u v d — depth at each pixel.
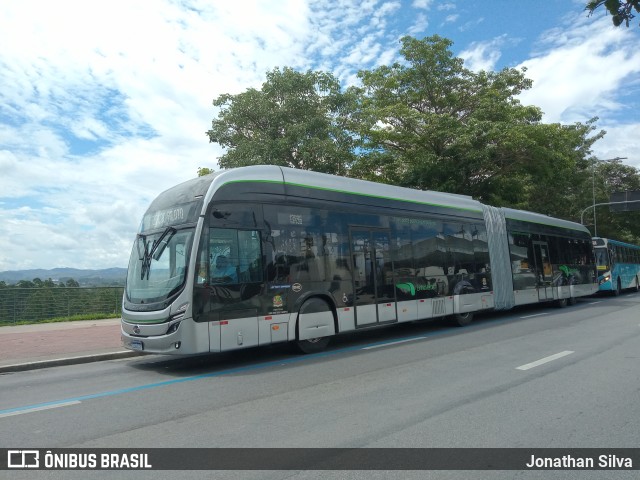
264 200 9.52
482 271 14.94
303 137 20.36
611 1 4.67
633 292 30.12
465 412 5.64
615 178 44.16
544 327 13.16
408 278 12.27
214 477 4.06
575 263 20.91
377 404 6.03
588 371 7.64
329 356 9.64
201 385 7.52
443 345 10.55
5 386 8.17
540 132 21.73
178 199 9.28
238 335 8.72
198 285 8.36
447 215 13.95
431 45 23.61
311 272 10.03
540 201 34.38
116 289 20.73
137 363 10.09
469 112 23.72
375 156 23.12
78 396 7.12
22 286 18.83
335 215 10.75
